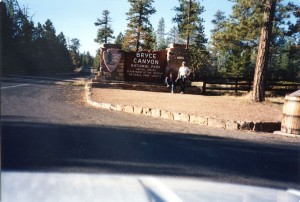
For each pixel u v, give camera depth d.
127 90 15.80
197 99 12.62
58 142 4.65
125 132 5.97
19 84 15.92
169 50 17.23
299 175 4.17
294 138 7.14
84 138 5.12
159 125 7.28
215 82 18.05
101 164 3.79
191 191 1.82
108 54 17.16
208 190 1.91
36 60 49.97
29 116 6.67
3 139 4.46
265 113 10.05
